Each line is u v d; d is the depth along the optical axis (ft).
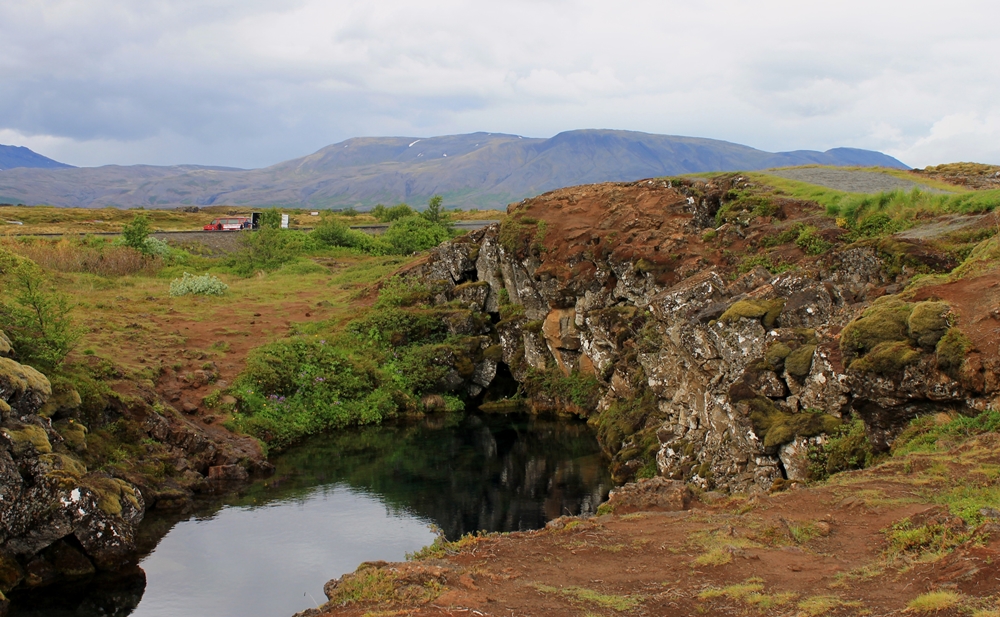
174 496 62.49
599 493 65.92
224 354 93.66
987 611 20.77
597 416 90.17
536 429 90.22
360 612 27.30
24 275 72.13
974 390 40.14
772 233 80.12
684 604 26.66
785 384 49.90
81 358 76.18
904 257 58.59
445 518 59.21
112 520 49.93
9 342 61.98
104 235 198.29
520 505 62.69
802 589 26.63
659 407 72.64
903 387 42.39
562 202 108.06
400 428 91.76
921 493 34.32
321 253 181.27
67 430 58.54
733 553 30.53
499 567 32.17
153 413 68.85
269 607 43.70
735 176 96.84
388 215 266.77
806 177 102.32
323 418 90.79
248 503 63.05
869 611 23.45
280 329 107.34
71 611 44.01
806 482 43.29
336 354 100.01
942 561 25.40
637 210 96.22
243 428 79.41
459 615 26.18
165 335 96.53
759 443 48.75
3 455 47.19
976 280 47.09
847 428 44.88
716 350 59.36
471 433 89.04
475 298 113.60
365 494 65.77
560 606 27.27
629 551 33.17
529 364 103.60
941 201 73.36
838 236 74.84
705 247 83.71
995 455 35.96
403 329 108.68
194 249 184.44
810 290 56.85
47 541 47.91
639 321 79.61
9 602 44.75
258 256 166.81
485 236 114.32
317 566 49.47
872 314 46.75
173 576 48.24
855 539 30.99
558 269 95.50
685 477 57.88
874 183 96.12
